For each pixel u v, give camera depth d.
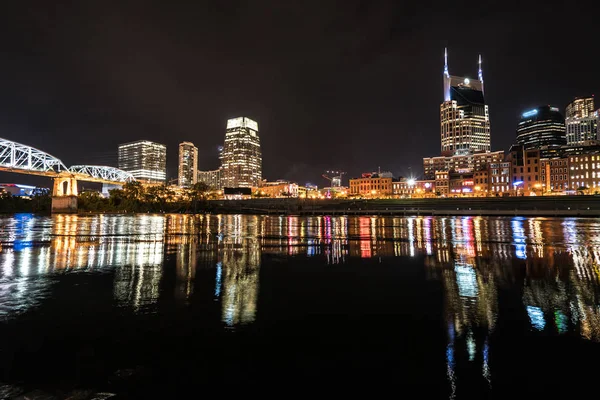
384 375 6.10
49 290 11.80
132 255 20.38
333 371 6.25
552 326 8.40
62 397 5.42
